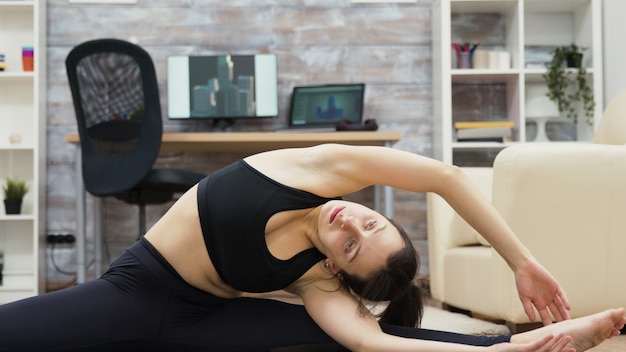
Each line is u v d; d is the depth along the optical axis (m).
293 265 1.85
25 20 5.11
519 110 4.86
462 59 4.93
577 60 4.83
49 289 5.02
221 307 1.94
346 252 1.78
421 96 5.15
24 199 5.04
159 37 5.09
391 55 5.14
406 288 1.83
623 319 1.70
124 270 1.89
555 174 2.65
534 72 4.82
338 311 1.80
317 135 4.27
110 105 3.96
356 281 1.80
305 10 5.13
